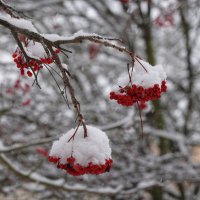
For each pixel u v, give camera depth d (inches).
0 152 189.2
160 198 356.5
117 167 291.6
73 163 76.9
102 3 349.1
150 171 284.8
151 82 85.2
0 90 245.8
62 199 276.4
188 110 410.9
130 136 293.7
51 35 87.6
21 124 285.6
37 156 282.7
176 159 325.4
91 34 86.2
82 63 306.8
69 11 324.5
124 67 354.6
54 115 281.4
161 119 351.9
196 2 312.8
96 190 219.8
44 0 305.0
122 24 330.3
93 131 83.5
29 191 287.0
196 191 399.9
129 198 319.0
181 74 410.3
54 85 285.9
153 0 307.6
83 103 331.0
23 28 85.6
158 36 408.2
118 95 87.2
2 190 268.2
